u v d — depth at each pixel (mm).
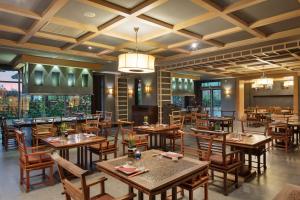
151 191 1808
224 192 3227
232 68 10008
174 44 5973
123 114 11656
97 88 11258
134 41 5406
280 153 5566
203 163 2486
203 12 3824
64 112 8805
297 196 1587
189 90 14258
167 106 8891
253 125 10742
